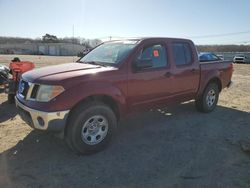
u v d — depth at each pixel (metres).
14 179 3.62
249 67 29.56
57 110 3.91
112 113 4.50
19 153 4.37
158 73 5.24
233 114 6.90
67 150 4.49
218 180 3.67
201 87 6.44
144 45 5.08
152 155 4.39
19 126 5.59
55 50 99.06
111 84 4.48
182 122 6.09
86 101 4.26
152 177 3.72
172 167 4.00
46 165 4.00
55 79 4.07
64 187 3.46
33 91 4.17
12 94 7.20
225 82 7.28
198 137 5.21
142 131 5.48
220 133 5.45
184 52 5.97
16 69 7.28
